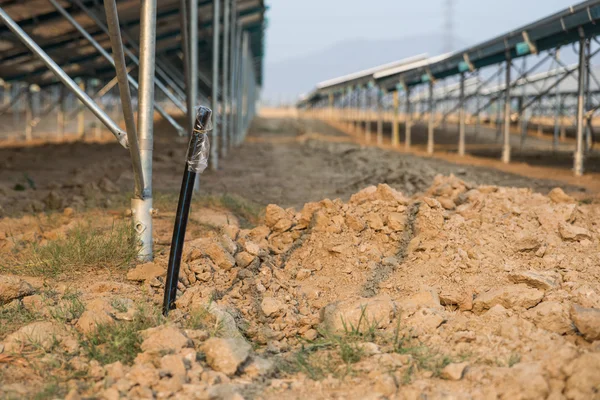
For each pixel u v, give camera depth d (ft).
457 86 104.32
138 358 10.49
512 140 97.40
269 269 15.49
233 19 63.36
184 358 10.49
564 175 41.91
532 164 52.70
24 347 11.14
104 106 109.19
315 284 15.07
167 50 66.03
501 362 10.48
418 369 10.50
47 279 14.82
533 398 9.09
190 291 13.67
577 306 11.95
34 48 15.08
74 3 42.01
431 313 12.44
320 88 161.07
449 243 16.42
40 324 11.75
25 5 41.04
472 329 12.04
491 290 13.70
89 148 61.62
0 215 23.21
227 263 15.48
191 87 33.32
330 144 77.51
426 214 17.40
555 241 17.76
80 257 15.74
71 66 64.34
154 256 16.87
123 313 12.32
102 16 46.52
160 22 54.34
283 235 17.74
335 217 17.61
